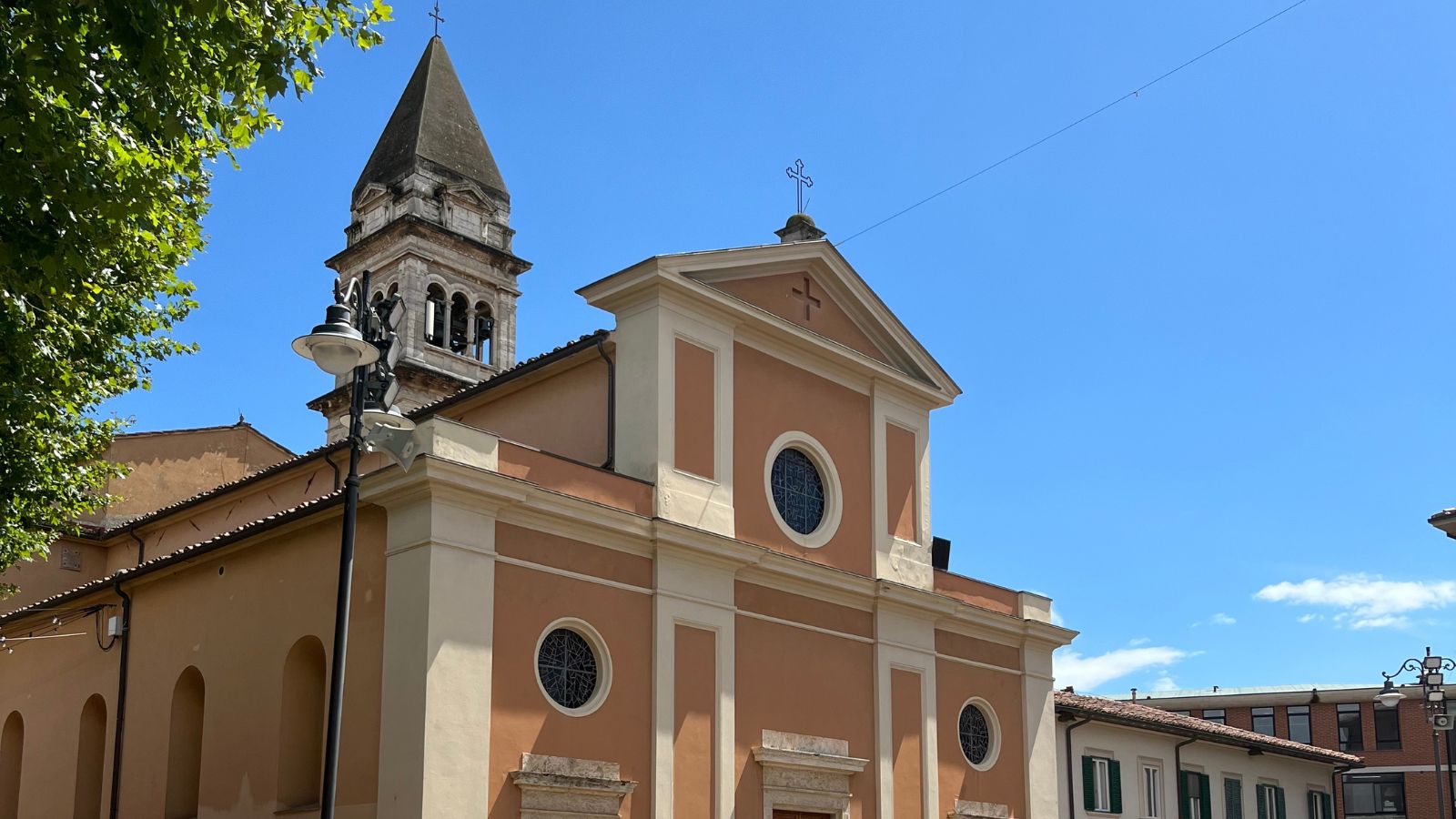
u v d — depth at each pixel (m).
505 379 25.58
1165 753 37.50
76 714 26.39
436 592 19.23
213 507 31.59
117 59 14.43
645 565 22.52
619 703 21.47
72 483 22.53
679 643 22.59
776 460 25.72
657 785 21.56
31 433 20.89
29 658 28.33
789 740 24.03
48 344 19.06
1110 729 35.22
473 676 19.41
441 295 43.75
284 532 22.08
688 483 23.31
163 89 14.00
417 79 47.59
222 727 22.45
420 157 45.06
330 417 42.38
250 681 22.16
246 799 21.53
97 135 14.66
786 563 24.58
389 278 43.78
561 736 20.47
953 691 28.05
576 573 21.34
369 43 15.95
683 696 22.44
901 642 26.83
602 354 24.25
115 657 25.69
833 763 24.59
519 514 20.66
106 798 24.91
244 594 22.83
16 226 13.98
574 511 21.22
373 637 19.94
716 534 23.11
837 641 25.66
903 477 28.25
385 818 18.81
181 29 14.21
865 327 28.27
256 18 14.66
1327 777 46.84
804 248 26.55
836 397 27.17
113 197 13.95
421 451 19.58
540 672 20.73
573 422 24.64
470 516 19.95
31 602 33.25
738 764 23.08
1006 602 30.05
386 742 19.12
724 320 24.72
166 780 23.47
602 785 20.62
